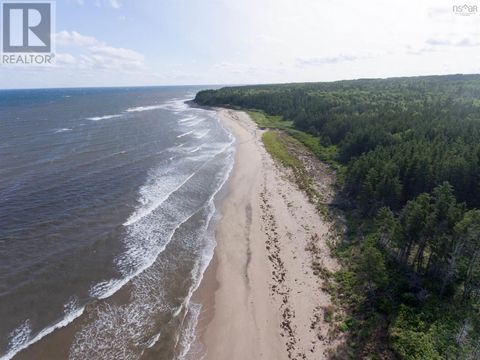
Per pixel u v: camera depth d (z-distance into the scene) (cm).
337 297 2867
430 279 2891
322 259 3400
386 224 3278
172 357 2339
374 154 4975
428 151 4734
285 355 2361
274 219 4241
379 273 2681
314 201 4712
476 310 2495
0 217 3922
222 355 2372
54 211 4159
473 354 2112
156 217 4212
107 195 4728
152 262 3334
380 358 2238
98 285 2950
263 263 3378
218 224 4147
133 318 2641
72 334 2439
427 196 3231
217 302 2862
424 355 2148
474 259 2623
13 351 2258
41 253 3306
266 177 5656
